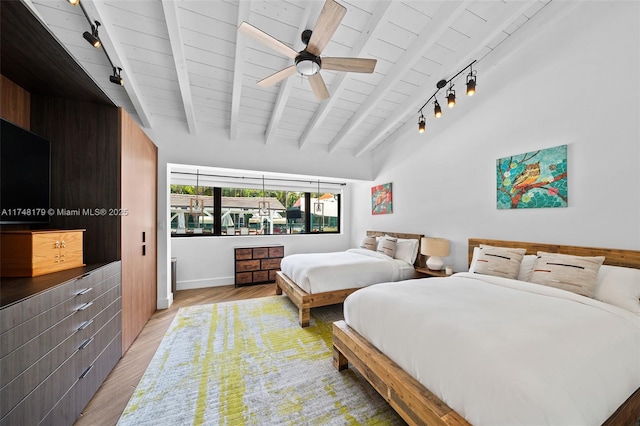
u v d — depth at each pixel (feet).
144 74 8.93
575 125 7.54
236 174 15.87
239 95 9.61
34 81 6.00
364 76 10.21
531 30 8.43
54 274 5.30
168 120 11.51
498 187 9.55
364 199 18.03
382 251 13.50
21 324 3.65
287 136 13.99
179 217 15.23
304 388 6.01
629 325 4.73
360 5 7.39
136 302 8.48
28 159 5.75
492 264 8.30
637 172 6.43
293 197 18.47
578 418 3.06
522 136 8.85
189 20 7.29
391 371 4.83
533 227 8.57
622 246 6.66
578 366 3.53
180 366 6.88
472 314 4.82
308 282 9.89
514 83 9.09
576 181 7.52
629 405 3.93
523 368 3.35
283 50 6.07
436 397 4.09
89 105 7.02
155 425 4.95
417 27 8.27
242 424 4.97
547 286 6.67
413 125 13.60
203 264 15.15
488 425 3.27
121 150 7.29
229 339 8.41
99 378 5.92
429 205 12.62
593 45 7.18
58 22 6.89
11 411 3.45
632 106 6.51
